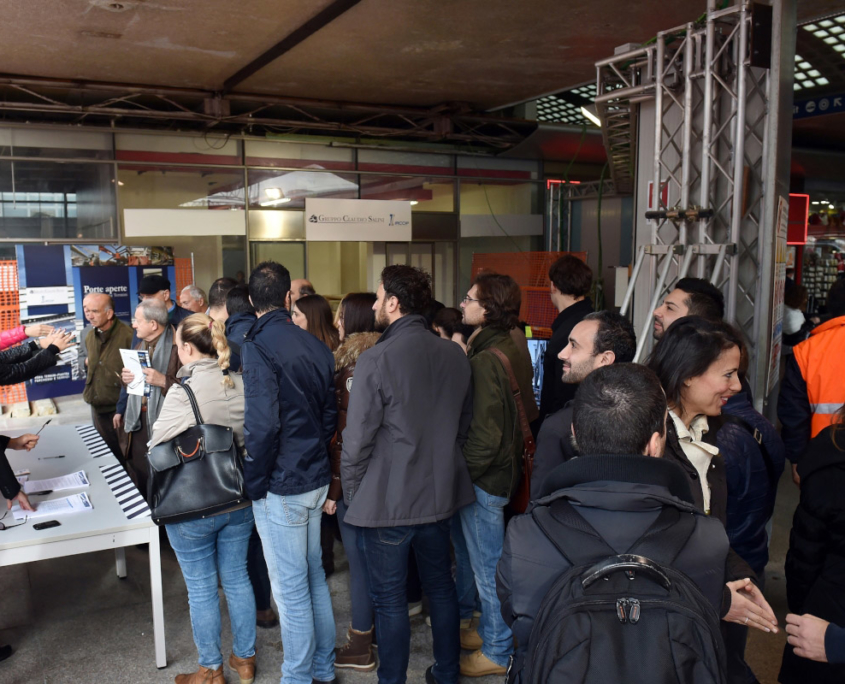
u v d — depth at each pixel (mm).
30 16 5613
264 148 9508
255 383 2172
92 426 4074
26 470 3150
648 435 1182
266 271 2293
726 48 3844
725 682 1002
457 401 2254
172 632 2914
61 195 8273
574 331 1941
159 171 8844
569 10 5609
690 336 1689
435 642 2365
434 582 2320
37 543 2375
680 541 1084
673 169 4281
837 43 7555
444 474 2203
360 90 8516
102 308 3930
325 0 5332
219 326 2428
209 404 2324
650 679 934
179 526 2338
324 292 10203
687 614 989
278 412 2189
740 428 1804
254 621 2531
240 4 5398
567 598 1035
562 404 3146
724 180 4004
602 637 969
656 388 1221
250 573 2883
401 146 10461
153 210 8805
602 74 4762
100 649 2770
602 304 9609
